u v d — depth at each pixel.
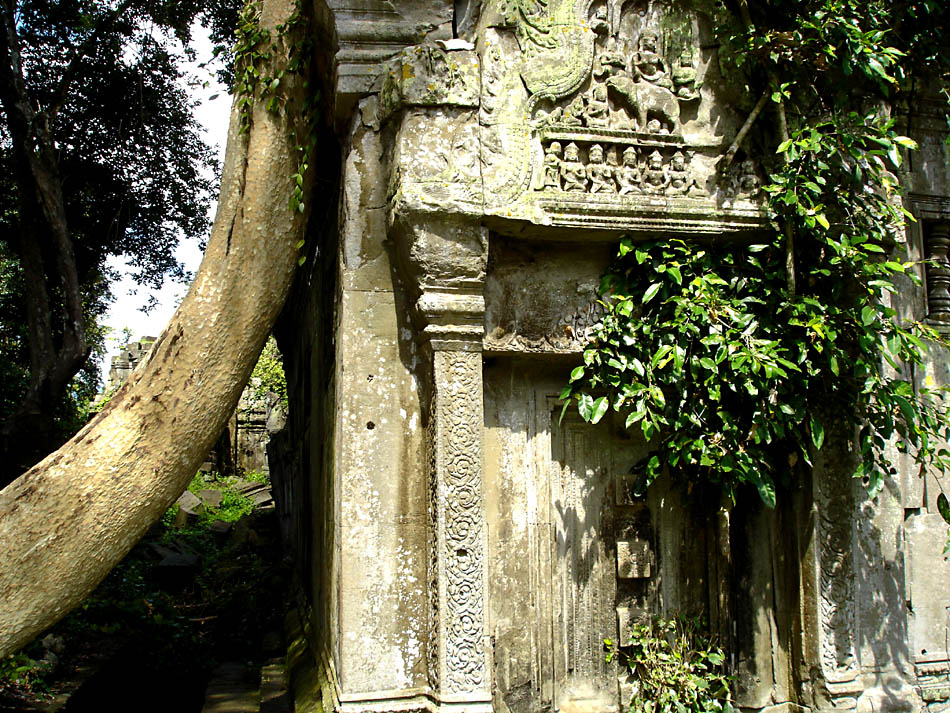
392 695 3.41
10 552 3.38
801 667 3.88
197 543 13.08
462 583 3.33
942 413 3.99
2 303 12.06
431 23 3.77
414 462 3.58
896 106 4.39
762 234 3.85
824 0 3.71
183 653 6.93
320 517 4.64
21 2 9.58
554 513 3.79
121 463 3.57
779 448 3.96
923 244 4.53
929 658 4.15
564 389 3.64
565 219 3.57
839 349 3.68
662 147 3.76
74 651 7.25
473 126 3.54
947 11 4.11
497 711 3.54
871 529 4.02
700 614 3.91
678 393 3.78
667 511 3.95
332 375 4.06
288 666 5.31
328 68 3.90
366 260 3.67
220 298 3.79
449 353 3.46
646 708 3.71
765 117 3.88
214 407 3.79
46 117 9.16
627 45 3.81
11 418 8.87
